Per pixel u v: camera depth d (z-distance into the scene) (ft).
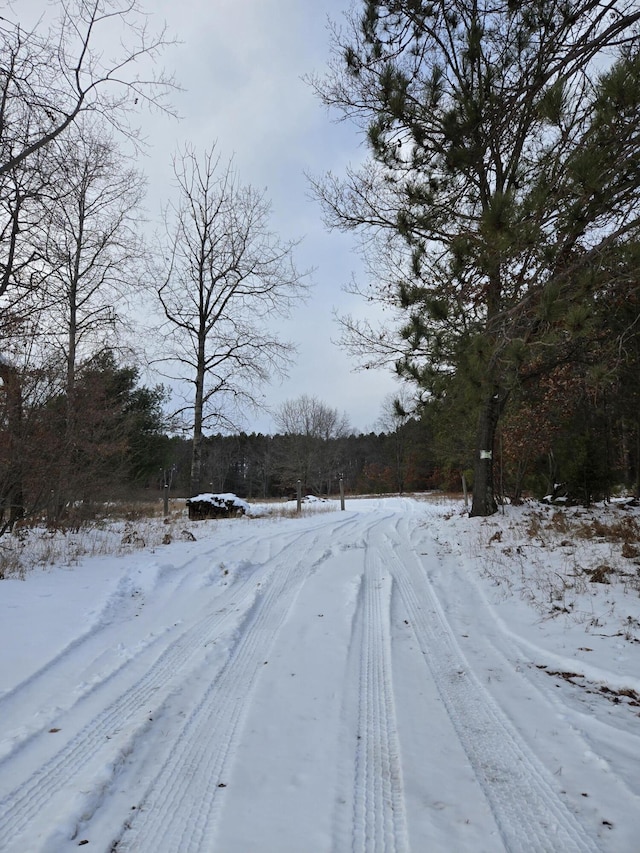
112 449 36.58
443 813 8.65
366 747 10.73
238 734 11.25
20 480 30.78
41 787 9.32
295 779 9.62
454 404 25.11
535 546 29.89
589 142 16.06
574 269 17.63
